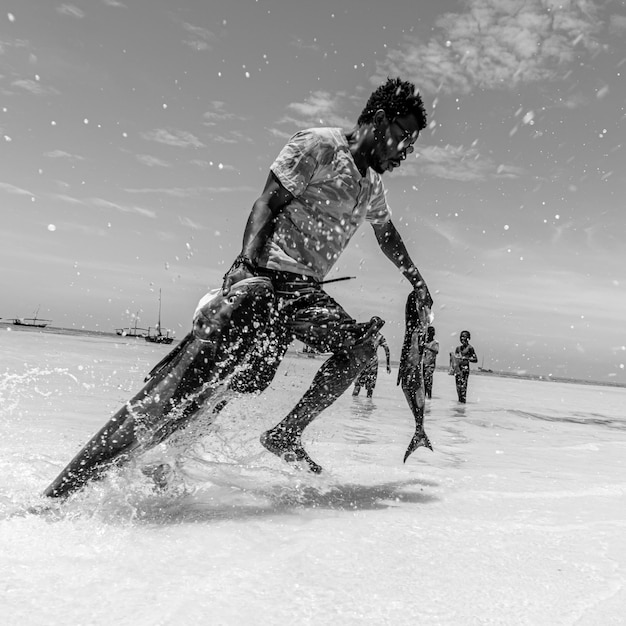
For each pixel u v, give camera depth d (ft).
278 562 6.89
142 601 5.59
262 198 10.21
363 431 20.95
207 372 9.12
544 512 10.14
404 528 8.66
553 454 18.43
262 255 10.33
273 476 11.27
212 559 6.88
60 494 8.75
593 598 6.27
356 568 6.83
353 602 5.87
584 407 50.39
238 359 9.25
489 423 28.50
